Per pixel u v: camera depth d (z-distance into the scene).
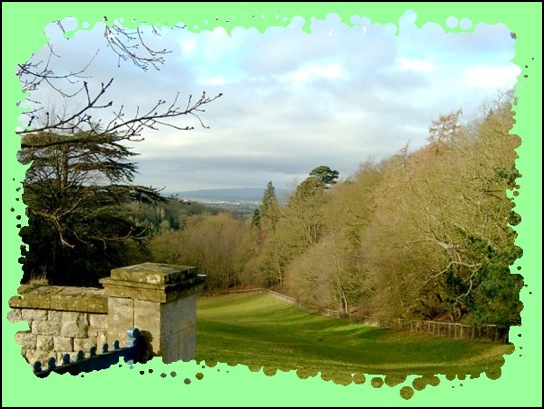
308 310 38.34
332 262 34.22
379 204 31.02
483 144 17.25
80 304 5.55
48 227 9.68
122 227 14.41
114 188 10.16
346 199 38.75
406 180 25.31
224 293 50.59
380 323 28.62
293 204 45.62
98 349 5.52
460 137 21.61
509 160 16.14
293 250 46.12
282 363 10.00
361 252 32.75
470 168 18.30
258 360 10.00
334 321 32.69
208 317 40.62
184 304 5.33
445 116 27.39
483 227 17.69
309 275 38.22
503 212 16.48
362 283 32.34
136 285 5.05
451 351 18.67
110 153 8.71
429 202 22.59
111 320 5.18
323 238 38.69
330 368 10.22
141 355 4.93
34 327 5.72
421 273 25.28
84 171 9.48
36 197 8.55
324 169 46.12
